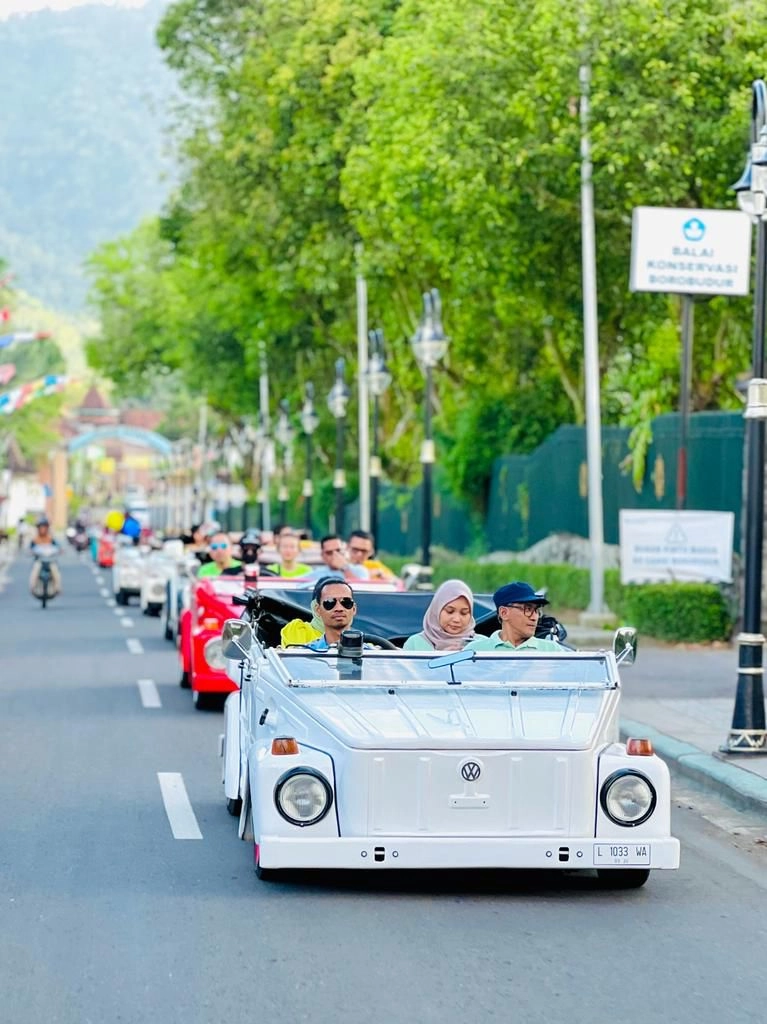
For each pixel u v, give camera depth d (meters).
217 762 30.45
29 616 79.00
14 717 37.44
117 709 39.06
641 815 18.91
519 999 15.13
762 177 30.86
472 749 18.66
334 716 19.20
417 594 27.56
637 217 52.72
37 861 21.22
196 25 111.12
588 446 61.06
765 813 25.77
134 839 22.78
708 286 53.03
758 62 58.66
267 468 132.88
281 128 101.06
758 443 30.66
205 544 60.56
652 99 60.56
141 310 182.88
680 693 41.19
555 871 21.03
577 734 19.03
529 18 62.66
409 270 93.12
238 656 22.94
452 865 18.47
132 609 86.06
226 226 109.81
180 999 14.98
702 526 52.28
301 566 42.41
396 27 79.12
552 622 24.00
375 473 77.50
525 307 74.25
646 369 72.88
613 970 16.27
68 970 15.95
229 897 19.14
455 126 65.19
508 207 67.69
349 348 121.75
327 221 101.88
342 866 18.44
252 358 131.88
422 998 15.11
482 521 93.00
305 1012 14.61
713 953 17.05
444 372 97.06
